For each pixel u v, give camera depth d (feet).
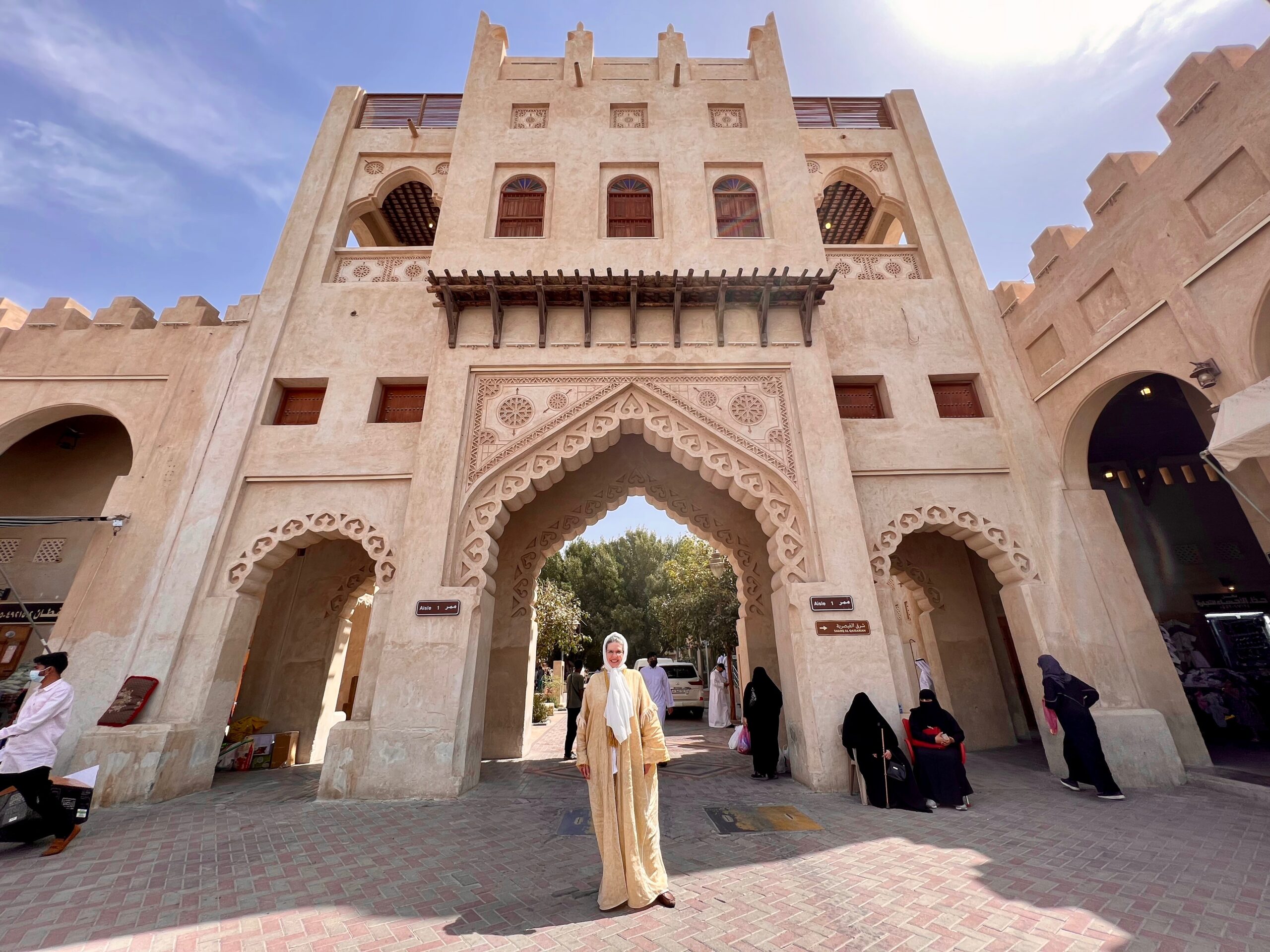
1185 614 30.58
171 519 21.02
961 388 25.27
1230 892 9.06
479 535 20.40
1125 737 17.79
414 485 20.53
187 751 17.92
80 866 11.10
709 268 24.88
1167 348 18.29
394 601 18.88
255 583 20.77
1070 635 19.94
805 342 23.45
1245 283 15.97
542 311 23.03
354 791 16.74
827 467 21.29
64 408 23.35
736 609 48.67
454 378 22.40
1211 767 18.17
